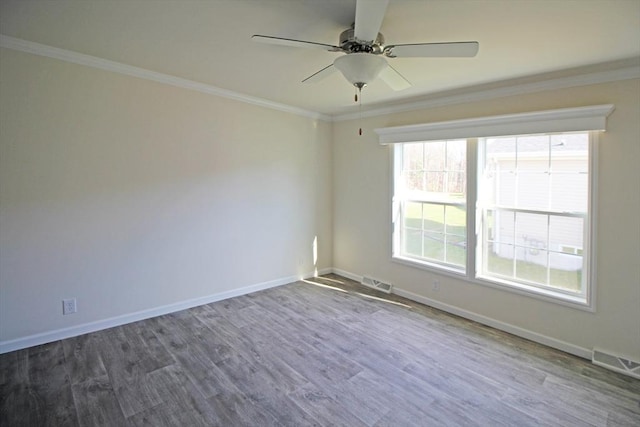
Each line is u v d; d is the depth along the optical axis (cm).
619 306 262
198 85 346
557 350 288
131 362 259
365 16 152
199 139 358
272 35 223
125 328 314
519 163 317
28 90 262
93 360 260
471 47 180
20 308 269
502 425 199
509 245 327
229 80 328
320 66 284
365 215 452
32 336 275
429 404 217
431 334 314
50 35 236
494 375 249
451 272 361
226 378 241
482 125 325
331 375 247
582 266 284
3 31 232
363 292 423
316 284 451
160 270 341
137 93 314
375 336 308
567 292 292
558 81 284
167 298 348
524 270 318
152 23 211
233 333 309
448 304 367
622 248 260
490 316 334
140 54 266
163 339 295
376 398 222
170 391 226
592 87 269
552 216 299
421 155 396
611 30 201
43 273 277
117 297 316
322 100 393
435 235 384
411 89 329
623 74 254
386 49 188
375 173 435
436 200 382
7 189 258
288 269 454
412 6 176
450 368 258
